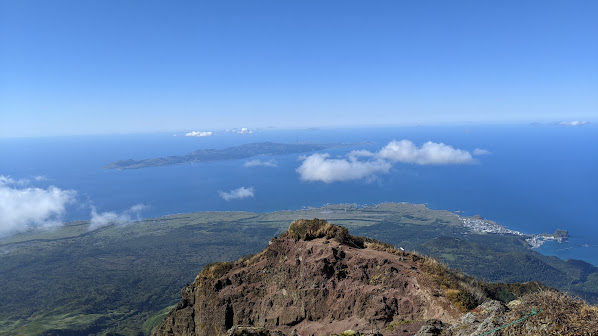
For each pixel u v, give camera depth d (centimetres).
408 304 2386
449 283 2486
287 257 3186
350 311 2572
